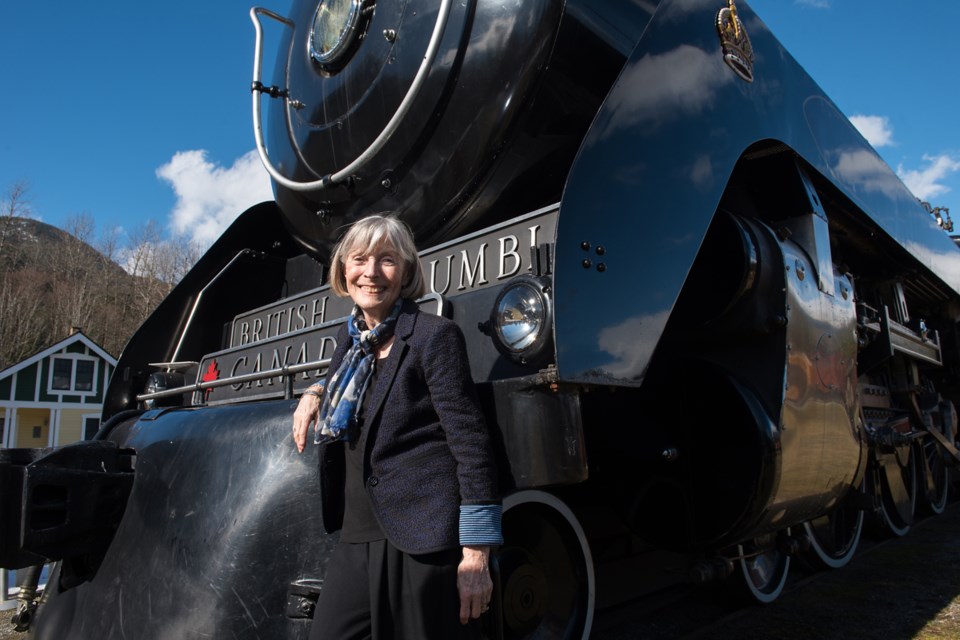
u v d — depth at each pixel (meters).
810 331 2.47
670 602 2.92
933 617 2.75
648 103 1.90
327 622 1.24
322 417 1.31
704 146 2.07
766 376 2.29
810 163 2.86
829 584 3.37
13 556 1.71
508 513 1.75
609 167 1.71
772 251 2.40
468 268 1.96
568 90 2.19
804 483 2.38
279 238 3.68
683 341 2.48
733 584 2.88
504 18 2.16
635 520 2.42
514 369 1.62
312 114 2.81
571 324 1.45
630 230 1.70
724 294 2.31
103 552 1.89
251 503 1.60
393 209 2.50
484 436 1.23
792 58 2.94
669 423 2.37
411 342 1.27
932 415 5.40
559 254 1.48
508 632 1.71
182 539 1.66
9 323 34.91
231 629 1.49
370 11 2.60
